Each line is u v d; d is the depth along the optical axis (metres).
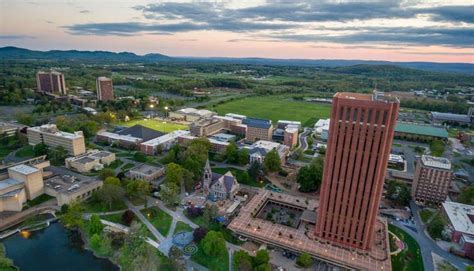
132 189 174.75
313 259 132.88
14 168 182.12
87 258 134.00
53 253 136.88
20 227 154.25
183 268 121.06
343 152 125.69
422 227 162.00
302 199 184.12
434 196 184.50
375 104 114.69
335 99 121.06
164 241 142.38
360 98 129.62
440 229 151.88
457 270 126.06
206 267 126.81
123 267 125.25
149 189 180.75
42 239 146.62
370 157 121.44
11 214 163.88
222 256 133.38
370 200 126.19
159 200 180.25
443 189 181.75
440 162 186.38
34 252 137.38
